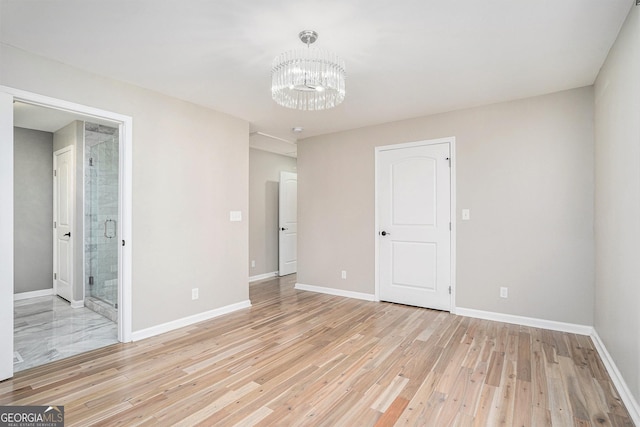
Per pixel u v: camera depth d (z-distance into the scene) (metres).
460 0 1.82
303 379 2.23
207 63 2.58
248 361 2.51
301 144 5.00
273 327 3.28
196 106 3.48
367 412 1.86
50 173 4.64
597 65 2.60
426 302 3.90
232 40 2.25
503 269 3.41
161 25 2.06
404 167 4.04
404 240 4.05
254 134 4.77
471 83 2.95
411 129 3.98
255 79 2.88
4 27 2.06
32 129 4.49
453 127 3.70
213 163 3.64
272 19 2.00
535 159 3.25
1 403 1.95
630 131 1.92
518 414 1.83
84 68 2.63
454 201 3.69
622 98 2.07
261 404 1.94
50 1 1.81
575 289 3.07
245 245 4.01
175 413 1.85
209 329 3.23
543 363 2.45
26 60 2.35
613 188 2.29
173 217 3.25
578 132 3.06
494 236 3.46
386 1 1.82
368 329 3.21
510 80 2.89
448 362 2.47
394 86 3.02
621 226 2.10
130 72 2.72
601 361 2.47
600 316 2.70
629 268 1.93
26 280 4.45
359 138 4.41
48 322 3.47
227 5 1.86
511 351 2.66
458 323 3.36
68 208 4.26
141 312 2.99
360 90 3.11
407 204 4.02
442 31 2.13
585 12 1.93
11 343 2.24
